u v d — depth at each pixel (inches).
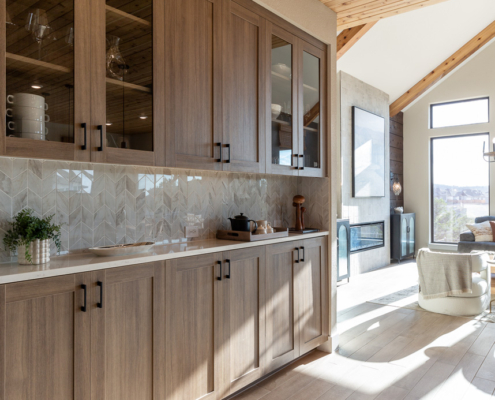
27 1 57.9
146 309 72.6
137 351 71.1
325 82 125.1
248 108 96.0
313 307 118.0
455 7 213.9
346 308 172.4
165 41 76.9
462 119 294.8
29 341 56.9
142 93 73.1
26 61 57.5
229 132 90.7
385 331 142.1
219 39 88.4
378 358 118.3
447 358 117.4
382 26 208.4
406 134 317.4
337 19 133.0
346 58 222.1
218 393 86.9
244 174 118.2
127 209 86.7
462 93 290.0
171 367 77.0
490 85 278.1
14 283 55.2
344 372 108.5
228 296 89.7
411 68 261.0
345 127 232.7
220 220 110.1
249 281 95.5
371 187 259.3
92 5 65.6
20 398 55.9
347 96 234.7
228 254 89.8
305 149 116.0
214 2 87.2
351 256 241.1
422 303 171.2
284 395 95.8
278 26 105.3
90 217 80.0
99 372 65.2
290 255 109.1
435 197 308.5
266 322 100.3
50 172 73.9
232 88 91.7
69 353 61.5
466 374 106.7
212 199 107.7
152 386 73.6
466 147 294.0
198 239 102.9
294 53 111.0
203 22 84.9
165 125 76.7
